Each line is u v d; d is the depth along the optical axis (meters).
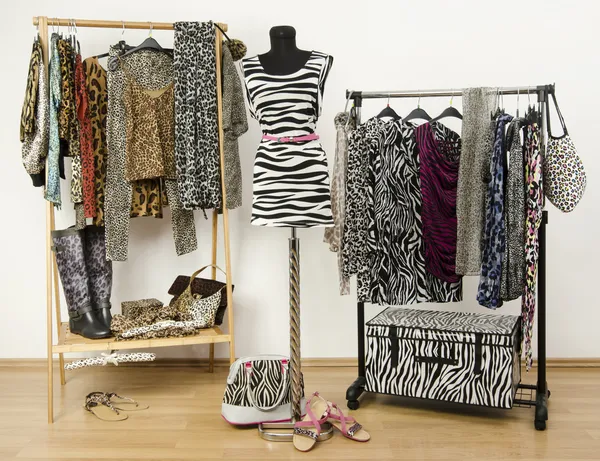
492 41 3.49
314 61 2.59
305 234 3.59
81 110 2.93
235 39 3.19
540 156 2.59
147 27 2.97
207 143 3.01
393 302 2.84
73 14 3.50
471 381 2.71
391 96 2.85
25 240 3.56
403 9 3.51
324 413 2.61
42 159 2.91
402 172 2.84
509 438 2.54
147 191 3.13
